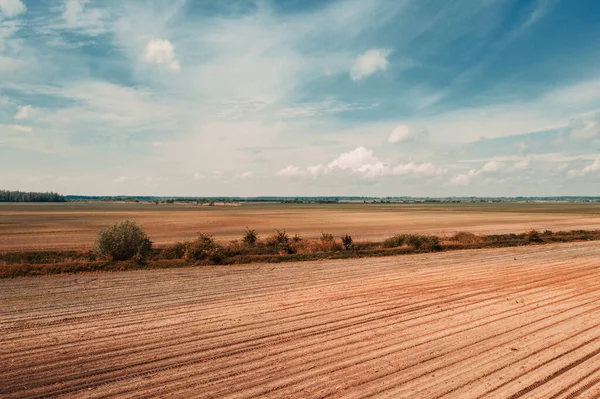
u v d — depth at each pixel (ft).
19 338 36.40
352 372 29.43
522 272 70.90
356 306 47.70
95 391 26.55
